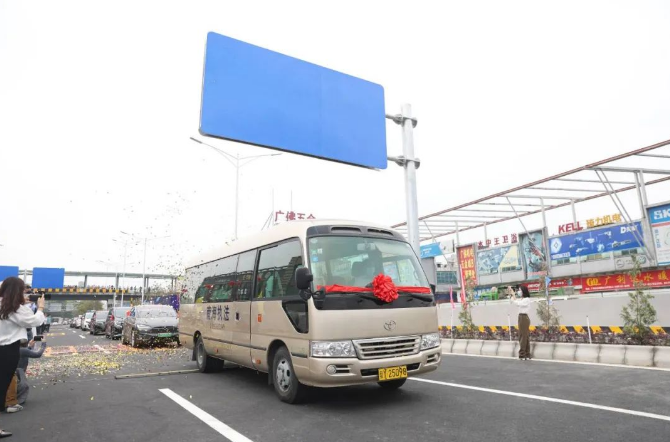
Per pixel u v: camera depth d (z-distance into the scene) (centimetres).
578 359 921
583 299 1069
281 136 1013
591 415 500
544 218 2703
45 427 517
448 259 3947
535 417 501
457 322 1441
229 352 805
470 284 1520
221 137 949
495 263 3072
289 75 1049
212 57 969
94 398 677
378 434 455
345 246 623
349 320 556
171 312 1769
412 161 1207
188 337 1050
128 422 531
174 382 815
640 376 718
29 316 546
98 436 476
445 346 1249
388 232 686
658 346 819
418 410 551
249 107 988
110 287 6894
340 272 595
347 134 1104
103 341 2125
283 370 626
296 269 588
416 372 586
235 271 834
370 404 591
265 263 719
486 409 546
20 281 550
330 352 542
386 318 579
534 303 1178
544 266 2488
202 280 1016
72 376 905
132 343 1591
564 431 445
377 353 562
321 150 1059
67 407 620
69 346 1791
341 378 538
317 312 554
